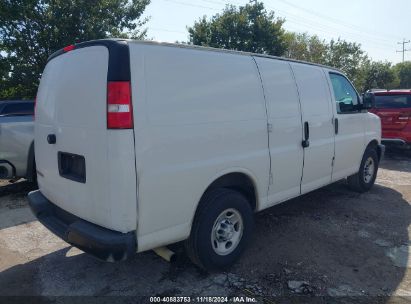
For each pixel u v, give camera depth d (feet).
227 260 11.10
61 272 11.33
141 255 12.36
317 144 14.85
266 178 12.35
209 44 82.94
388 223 15.51
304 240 13.57
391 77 149.89
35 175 19.45
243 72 11.44
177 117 9.27
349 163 17.85
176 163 9.30
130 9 49.29
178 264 11.72
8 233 14.44
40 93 11.77
